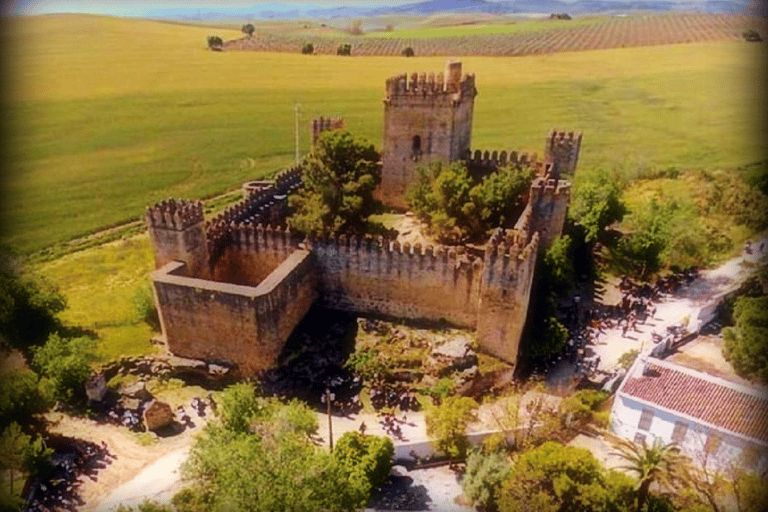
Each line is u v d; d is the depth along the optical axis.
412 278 57.94
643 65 154.38
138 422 50.81
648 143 118.12
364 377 53.41
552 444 43.72
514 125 132.88
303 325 59.56
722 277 73.88
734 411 47.38
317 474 39.25
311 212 62.97
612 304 67.56
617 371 55.78
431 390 52.09
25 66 140.75
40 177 107.62
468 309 57.34
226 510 36.88
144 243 87.12
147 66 152.62
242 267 64.69
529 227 63.03
